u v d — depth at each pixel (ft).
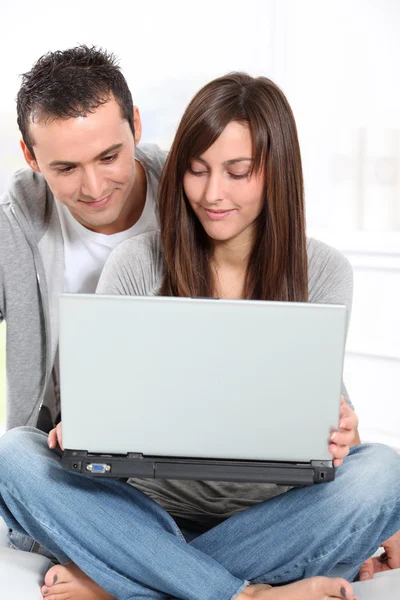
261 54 8.81
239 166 4.62
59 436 4.39
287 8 8.66
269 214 4.86
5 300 5.71
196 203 4.80
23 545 5.22
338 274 5.20
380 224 8.61
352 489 4.41
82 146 4.96
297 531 4.46
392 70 8.36
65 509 4.51
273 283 5.04
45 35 9.52
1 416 10.66
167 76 9.21
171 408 4.03
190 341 3.94
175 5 9.07
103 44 9.37
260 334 3.92
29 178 5.80
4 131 9.69
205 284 5.13
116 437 4.09
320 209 8.89
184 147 4.67
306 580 4.37
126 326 3.94
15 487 4.60
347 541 4.49
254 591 4.44
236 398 4.00
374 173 8.57
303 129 8.82
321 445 4.06
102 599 4.67
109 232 5.79
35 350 5.76
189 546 4.48
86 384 4.02
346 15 8.51
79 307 3.93
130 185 5.34
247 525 4.54
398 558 5.30
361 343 8.68
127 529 4.47
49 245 5.77
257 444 4.06
